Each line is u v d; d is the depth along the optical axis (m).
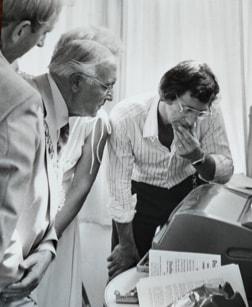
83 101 1.36
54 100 1.33
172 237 1.21
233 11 1.79
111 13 1.74
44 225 1.10
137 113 1.61
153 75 1.80
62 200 1.48
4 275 0.97
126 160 1.66
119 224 1.69
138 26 1.78
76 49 1.32
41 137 0.99
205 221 1.18
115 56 1.38
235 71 1.81
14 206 0.87
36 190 1.02
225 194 1.37
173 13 1.79
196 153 1.53
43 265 1.10
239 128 1.84
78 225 1.65
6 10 0.99
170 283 1.14
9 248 0.98
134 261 1.75
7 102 0.86
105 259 1.83
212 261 1.17
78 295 1.63
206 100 1.41
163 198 1.73
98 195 1.81
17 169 0.86
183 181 1.72
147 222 1.73
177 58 1.81
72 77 1.33
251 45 1.82
